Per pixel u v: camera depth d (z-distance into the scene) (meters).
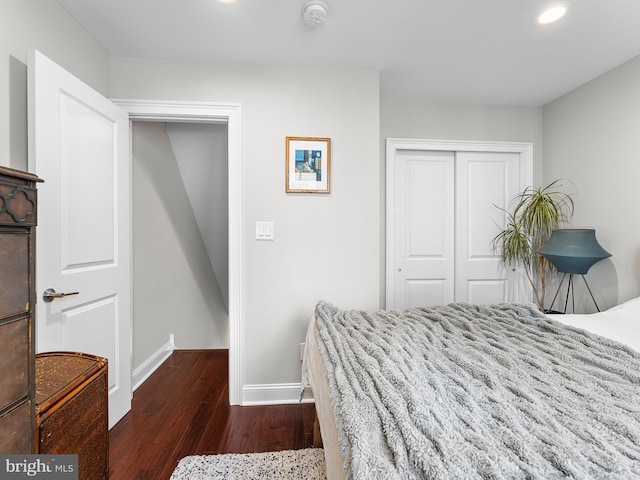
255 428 1.89
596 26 1.83
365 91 2.29
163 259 3.00
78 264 1.65
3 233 0.82
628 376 1.06
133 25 1.80
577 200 2.63
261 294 2.22
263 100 2.21
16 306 0.86
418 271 3.02
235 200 2.20
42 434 1.00
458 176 3.01
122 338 2.02
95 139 1.78
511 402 0.89
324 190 2.25
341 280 2.28
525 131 3.02
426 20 1.76
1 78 1.30
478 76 2.43
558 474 0.62
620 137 2.27
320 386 1.29
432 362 1.17
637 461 0.65
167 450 1.68
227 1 1.61
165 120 2.22
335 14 1.71
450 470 0.61
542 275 2.78
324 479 1.45
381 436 0.76
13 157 1.36
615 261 2.31
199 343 3.82
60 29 1.64
